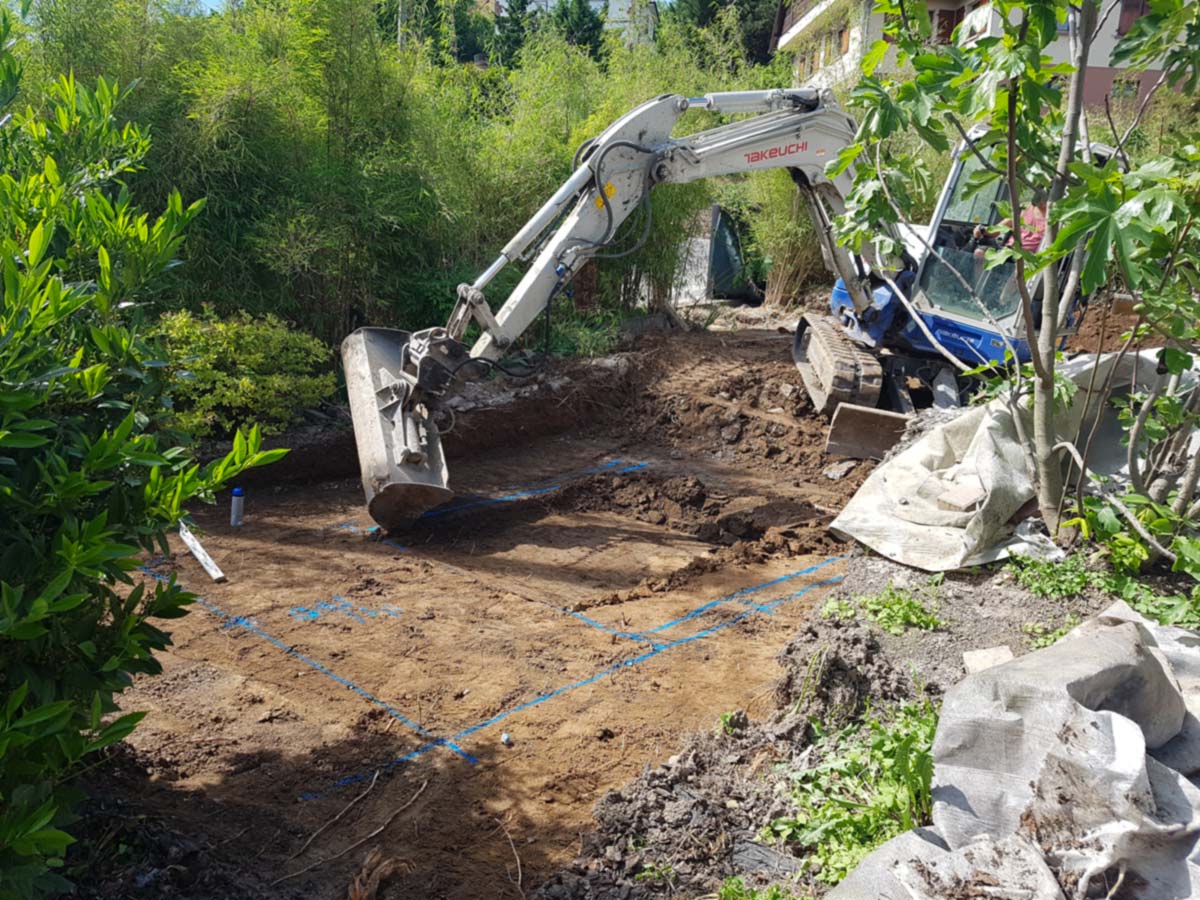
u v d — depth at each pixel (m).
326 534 8.31
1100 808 3.32
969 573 6.05
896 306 10.30
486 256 12.86
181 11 10.78
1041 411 5.64
